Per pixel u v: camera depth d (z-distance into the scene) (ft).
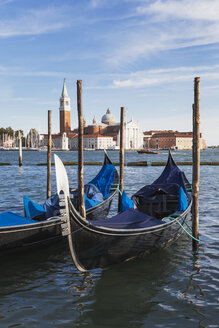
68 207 25.21
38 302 22.79
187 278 26.55
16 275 27.61
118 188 53.47
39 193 75.15
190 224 43.83
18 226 30.25
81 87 36.86
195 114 34.24
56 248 34.68
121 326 19.89
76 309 21.85
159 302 22.71
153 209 43.14
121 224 29.84
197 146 34.19
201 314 21.11
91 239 27.04
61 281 26.35
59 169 25.03
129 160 273.75
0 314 21.18
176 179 50.47
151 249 32.45
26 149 645.10
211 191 75.31
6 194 72.64
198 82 33.94
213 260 30.50
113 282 26.05
